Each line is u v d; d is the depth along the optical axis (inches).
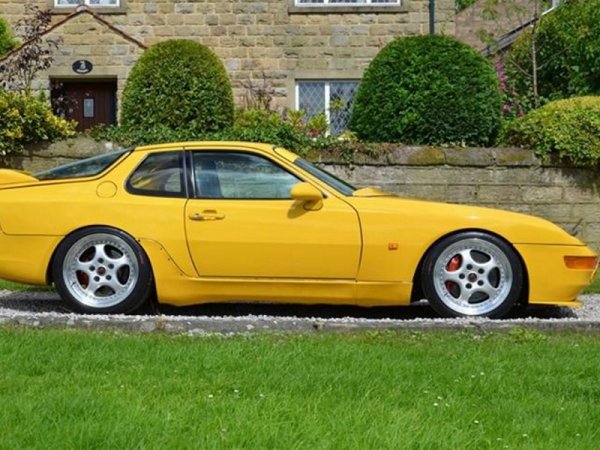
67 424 181.3
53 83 700.0
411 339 277.3
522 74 701.3
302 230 308.3
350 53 716.7
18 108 474.9
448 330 289.6
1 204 317.1
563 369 237.6
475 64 514.0
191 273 312.5
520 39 748.6
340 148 485.1
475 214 311.4
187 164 318.3
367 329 289.3
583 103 503.5
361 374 225.5
